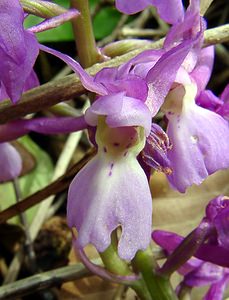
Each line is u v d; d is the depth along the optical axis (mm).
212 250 54
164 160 46
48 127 53
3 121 54
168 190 73
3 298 62
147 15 91
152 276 56
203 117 49
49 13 50
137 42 55
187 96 50
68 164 83
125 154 45
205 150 48
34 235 75
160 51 47
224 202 53
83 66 54
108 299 70
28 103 54
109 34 88
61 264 76
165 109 50
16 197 76
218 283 59
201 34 48
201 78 52
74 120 53
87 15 52
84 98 89
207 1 52
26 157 70
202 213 73
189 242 53
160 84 45
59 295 71
